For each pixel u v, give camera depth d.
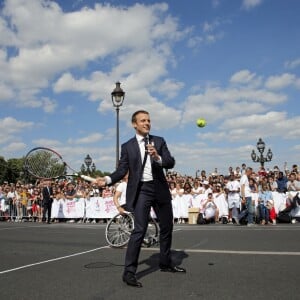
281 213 15.57
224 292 4.85
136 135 5.69
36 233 12.65
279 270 6.02
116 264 6.84
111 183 5.59
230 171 19.16
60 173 7.24
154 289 5.04
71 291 5.05
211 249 8.20
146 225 5.45
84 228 14.49
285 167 19.11
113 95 18.73
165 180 5.71
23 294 4.98
